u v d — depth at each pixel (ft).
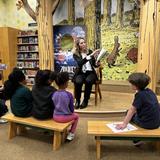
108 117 11.25
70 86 16.53
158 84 15.31
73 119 8.04
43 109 7.86
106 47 17.34
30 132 9.12
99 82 12.67
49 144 8.03
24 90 8.19
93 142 8.20
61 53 18.40
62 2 18.12
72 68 18.10
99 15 17.15
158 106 7.23
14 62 19.12
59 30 18.33
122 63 17.06
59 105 7.68
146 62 12.96
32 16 16.75
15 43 19.13
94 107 12.03
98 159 6.91
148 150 7.56
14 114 8.43
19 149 7.63
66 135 8.27
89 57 11.98
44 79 7.93
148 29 12.71
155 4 12.23
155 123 7.04
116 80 17.39
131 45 16.61
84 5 17.46
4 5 20.34
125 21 16.52
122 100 13.73
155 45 12.67
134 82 7.11
